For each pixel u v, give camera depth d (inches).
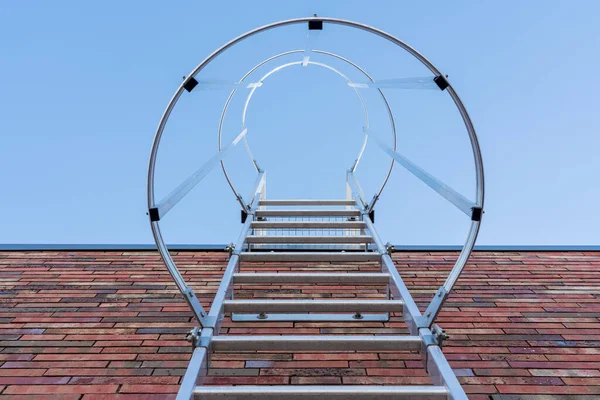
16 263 169.6
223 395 67.6
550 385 108.5
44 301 143.9
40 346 121.9
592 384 108.9
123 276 160.4
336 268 165.9
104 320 134.0
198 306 81.6
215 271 164.1
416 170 98.9
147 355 118.5
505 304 143.6
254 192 166.2
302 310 89.5
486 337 126.6
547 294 150.0
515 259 176.6
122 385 108.0
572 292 151.3
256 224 138.2
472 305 143.0
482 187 76.1
